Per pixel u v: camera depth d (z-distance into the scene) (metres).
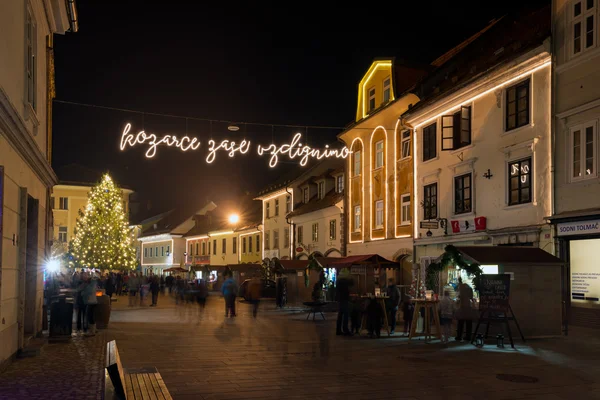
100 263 48.94
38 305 14.43
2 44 9.34
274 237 49.62
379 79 32.03
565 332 15.90
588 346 13.84
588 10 18.02
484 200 22.56
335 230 37.25
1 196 9.03
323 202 39.84
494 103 22.12
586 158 17.80
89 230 49.75
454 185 24.67
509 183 21.25
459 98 24.08
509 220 21.06
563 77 18.86
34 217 13.77
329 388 8.84
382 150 31.78
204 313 25.27
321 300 24.58
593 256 17.34
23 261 11.47
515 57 20.42
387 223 30.69
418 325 16.84
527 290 15.24
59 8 15.02
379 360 11.63
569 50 18.61
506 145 21.39
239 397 8.20
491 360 11.70
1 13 9.25
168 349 13.11
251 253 54.88
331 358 11.84
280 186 48.41
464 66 25.20
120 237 50.59
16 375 9.38
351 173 35.34
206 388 8.80
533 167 19.92
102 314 17.91
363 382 9.31
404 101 28.45
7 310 10.10
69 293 28.20
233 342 14.47
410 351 12.99
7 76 9.84
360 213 33.97
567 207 18.34
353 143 35.16
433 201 26.42
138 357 11.88
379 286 25.42
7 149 9.81
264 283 37.00
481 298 14.27
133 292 32.75
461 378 9.71
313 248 40.62
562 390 8.81
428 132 26.92
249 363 11.15
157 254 79.44
